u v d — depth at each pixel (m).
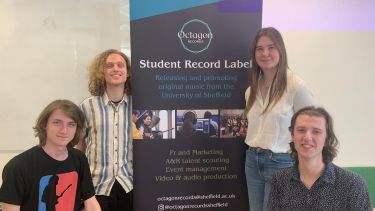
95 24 3.00
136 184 2.47
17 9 2.91
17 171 1.63
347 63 3.29
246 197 2.58
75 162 1.84
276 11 3.21
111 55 2.30
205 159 2.52
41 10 2.94
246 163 2.40
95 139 2.30
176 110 2.46
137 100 2.41
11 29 2.92
